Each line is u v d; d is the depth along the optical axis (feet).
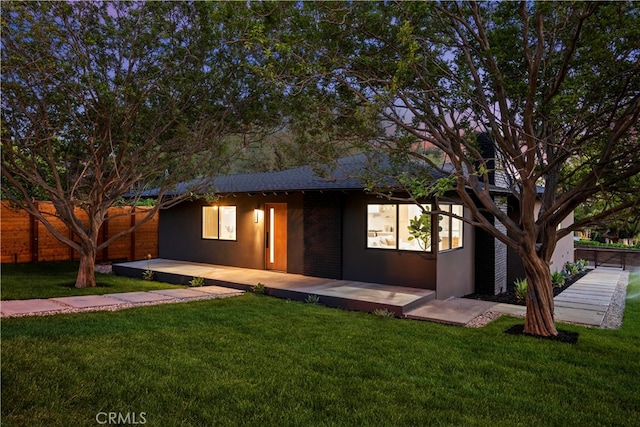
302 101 22.49
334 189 30.32
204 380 13.37
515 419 11.47
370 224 32.01
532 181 19.24
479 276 34.47
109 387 12.45
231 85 28.48
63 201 28.22
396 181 24.22
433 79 20.84
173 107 27.32
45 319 20.25
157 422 10.59
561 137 20.07
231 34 25.29
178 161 33.53
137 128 28.22
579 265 48.78
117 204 39.34
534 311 20.42
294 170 42.78
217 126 29.63
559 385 13.92
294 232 36.60
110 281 35.04
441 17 20.35
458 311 24.68
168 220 47.70
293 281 32.45
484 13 20.85
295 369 14.66
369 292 27.94
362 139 22.11
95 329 18.60
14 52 22.68
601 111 18.28
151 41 26.27
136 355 15.38
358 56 20.01
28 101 24.72
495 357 16.65
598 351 17.71
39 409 10.90
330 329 20.27
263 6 18.21
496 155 30.04
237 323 20.84
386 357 16.29
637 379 14.62
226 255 42.06
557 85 17.03
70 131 27.12
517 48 18.53
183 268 39.70
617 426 11.25
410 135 22.06
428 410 11.84
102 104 24.75
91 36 24.79
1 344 15.80
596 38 16.12
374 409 11.76
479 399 12.70
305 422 10.90
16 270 38.55
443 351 17.24
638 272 47.98
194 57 26.53
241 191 36.47
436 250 28.48
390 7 19.06
